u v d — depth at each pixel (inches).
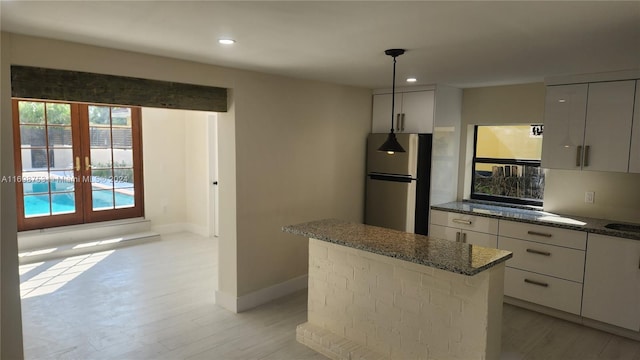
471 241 172.2
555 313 153.2
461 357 101.8
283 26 91.4
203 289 175.5
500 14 81.0
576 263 144.9
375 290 117.8
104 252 226.1
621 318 136.3
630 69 136.2
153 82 126.7
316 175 180.5
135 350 124.6
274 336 135.3
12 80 101.2
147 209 263.0
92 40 106.3
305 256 178.4
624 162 139.8
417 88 186.4
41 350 123.6
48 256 209.8
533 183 180.5
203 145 262.1
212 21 88.2
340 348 120.3
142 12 82.0
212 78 139.6
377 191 201.3
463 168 198.1
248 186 153.9
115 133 249.3
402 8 78.0
